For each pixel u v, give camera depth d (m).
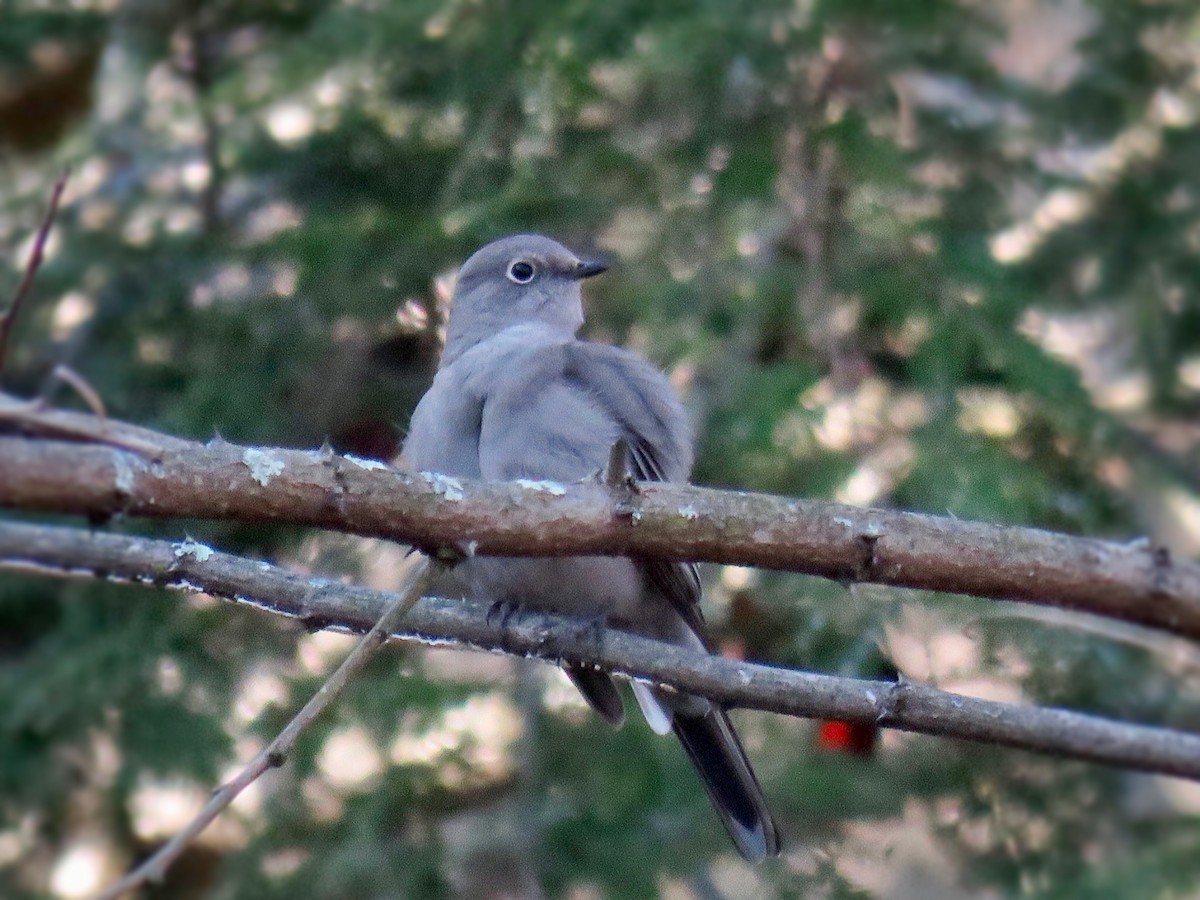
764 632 11.19
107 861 12.34
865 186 11.66
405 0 12.23
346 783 11.14
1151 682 11.46
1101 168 12.89
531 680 11.26
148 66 13.74
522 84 11.83
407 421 12.05
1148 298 12.64
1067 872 11.21
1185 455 12.90
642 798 10.84
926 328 11.25
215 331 12.11
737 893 11.52
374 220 11.95
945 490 10.59
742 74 11.80
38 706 11.70
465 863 10.77
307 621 7.21
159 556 6.89
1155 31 12.83
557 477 9.27
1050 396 11.20
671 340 11.29
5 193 14.01
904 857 12.30
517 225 11.83
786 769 10.98
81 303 12.95
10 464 5.09
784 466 10.80
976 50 12.43
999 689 11.43
